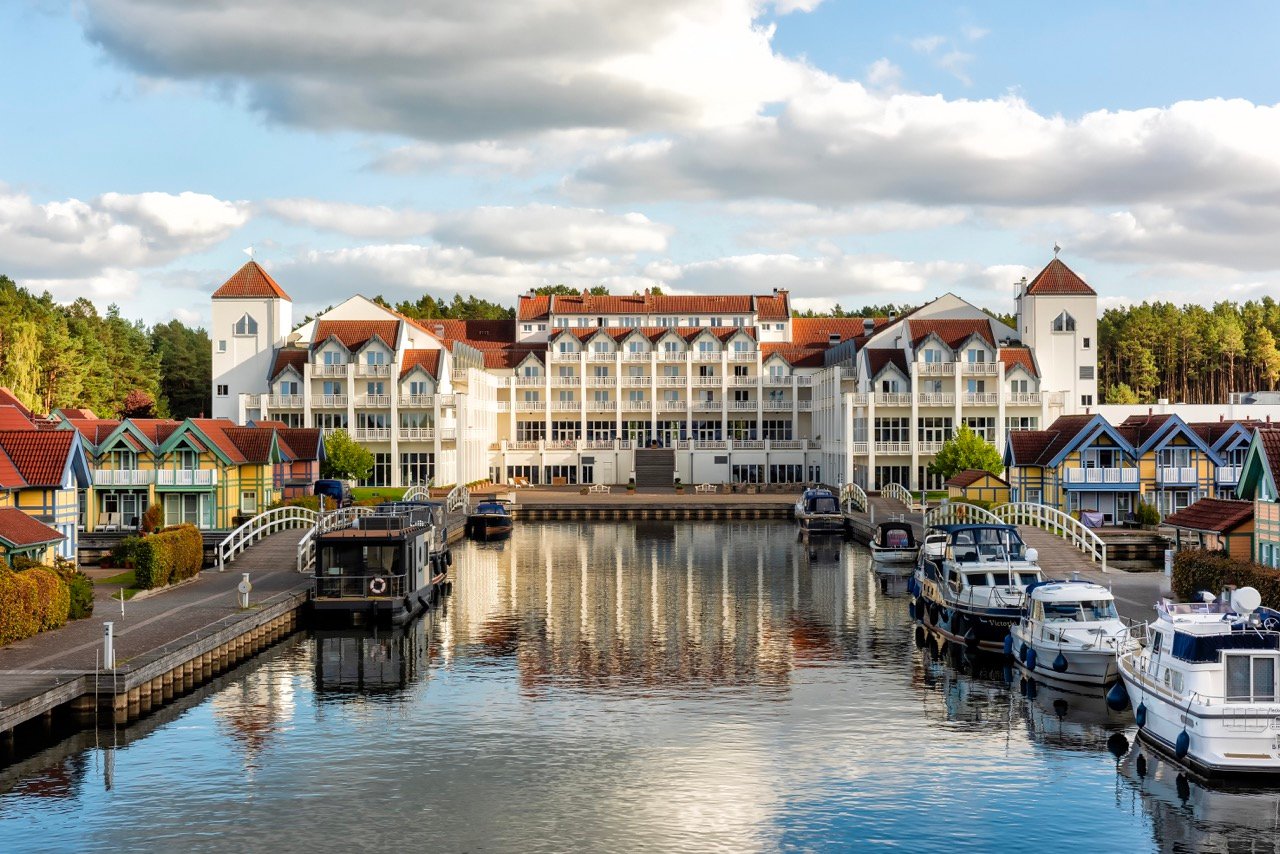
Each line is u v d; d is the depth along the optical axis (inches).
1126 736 1370.6
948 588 1952.5
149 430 3356.3
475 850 1035.3
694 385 5698.8
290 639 1983.3
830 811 1131.9
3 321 5639.8
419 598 2252.7
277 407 4968.0
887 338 5172.2
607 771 1250.0
